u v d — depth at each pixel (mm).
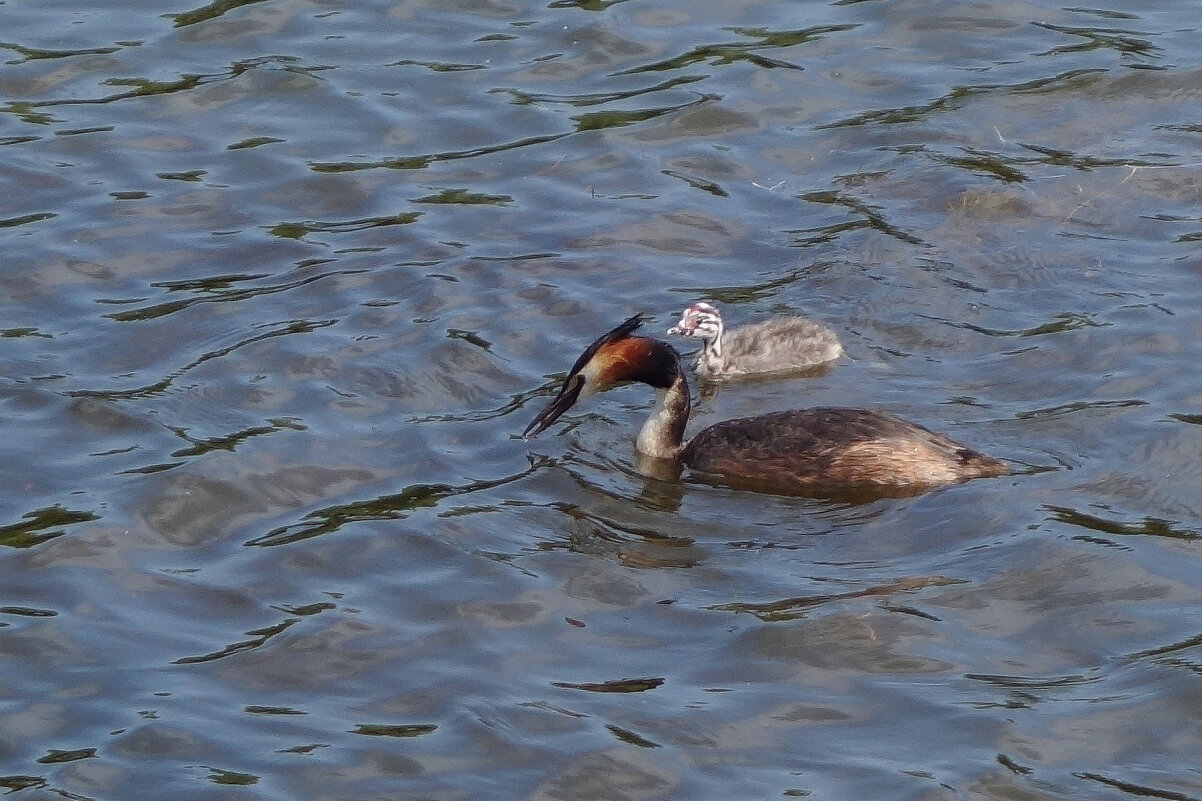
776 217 19125
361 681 12039
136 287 17844
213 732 11508
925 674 11922
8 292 17703
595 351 15180
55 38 22969
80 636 12562
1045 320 16812
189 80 22078
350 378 16109
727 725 11469
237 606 12914
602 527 13953
